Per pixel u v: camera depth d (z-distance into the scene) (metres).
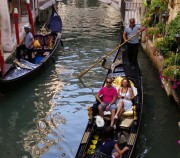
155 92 9.66
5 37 12.36
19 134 7.76
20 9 16.92
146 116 8.38
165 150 7.09
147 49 12.46
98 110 7.41
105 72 11.35
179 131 7.77
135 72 9.35
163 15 10.50
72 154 6.93
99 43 14.98
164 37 9.96
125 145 6.36
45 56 11.55
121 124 6.89
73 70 11.51
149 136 7.56
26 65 10.19
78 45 14.63
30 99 9.34
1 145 7.36
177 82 7.95
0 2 11.88
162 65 9.55
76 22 19.28
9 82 9.06
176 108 8.46
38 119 8.36
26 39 11.12
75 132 7.73
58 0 27.52
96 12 22.45
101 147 5.75
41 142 7.38
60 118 8.35
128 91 7.64
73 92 9.79
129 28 9.93
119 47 10.62
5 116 8.55
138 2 17.59
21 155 6.95
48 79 10.63
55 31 14.69
